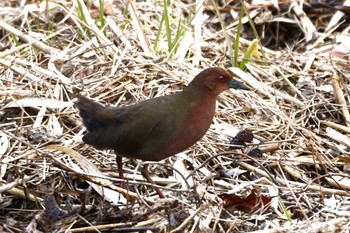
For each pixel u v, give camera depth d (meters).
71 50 13.91
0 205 10.31
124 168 11.34
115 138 10.41
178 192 10.52
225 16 16.31
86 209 10.06
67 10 14.52
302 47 15.54
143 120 10.30
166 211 9.94
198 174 11.16
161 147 10.36
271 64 14.31
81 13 14.48
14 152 11.15
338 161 11.70
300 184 11.07
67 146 11.25
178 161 11.23
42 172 10.84
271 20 16.06
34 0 15.91
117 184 10.97
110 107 10.69
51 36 14.16
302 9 16.27
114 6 15.95
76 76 13.12
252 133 11.79
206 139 11.74
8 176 10.66
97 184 10.19
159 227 9.74
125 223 9.78
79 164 10.65
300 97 13.32
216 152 11.56
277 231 9.61
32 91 12.47
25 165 10.85
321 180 11.29
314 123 12.72
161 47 14.29
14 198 10.45
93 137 10.63
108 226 9.67
